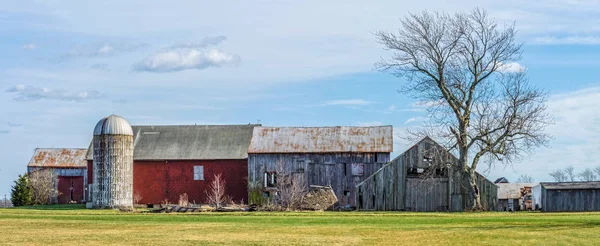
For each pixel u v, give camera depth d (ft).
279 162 272.72
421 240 127.54
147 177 287.69
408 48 229.25
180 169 287.28
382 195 245.24
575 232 136.36
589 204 254.88
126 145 263.49
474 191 230.89
